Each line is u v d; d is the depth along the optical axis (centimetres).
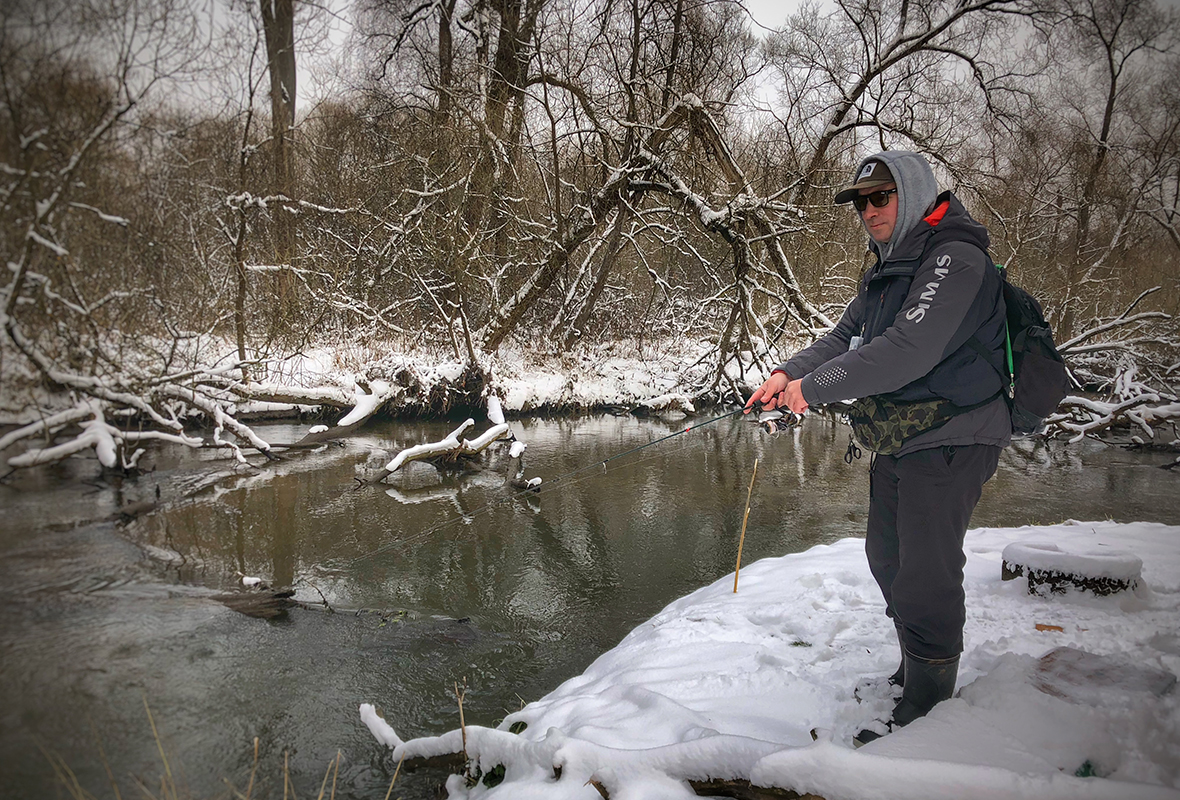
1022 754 169
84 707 218
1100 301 1265
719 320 1686
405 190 1103
